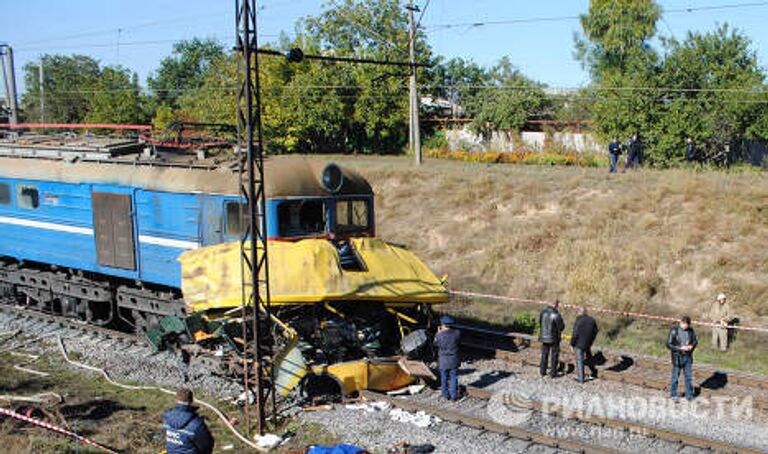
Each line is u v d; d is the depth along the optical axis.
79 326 15.27
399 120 39.84
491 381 12.16
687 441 9.36
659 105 27.33
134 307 14.45
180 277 13.38
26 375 12.33
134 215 14.11
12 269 17.22
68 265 15.64
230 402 11.09
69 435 9.58
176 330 12.64
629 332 15.09
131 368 12.74
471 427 10.04
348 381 11.09
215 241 12.68
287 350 10.52
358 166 30.19
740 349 14.04
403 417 10.34
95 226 14.84
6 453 8.80
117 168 14.55
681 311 15.98
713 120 26.00
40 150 16.47
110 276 15.38
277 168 12.30
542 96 38.00
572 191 22.94
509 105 37.00
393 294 11.80
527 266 18.89
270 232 11.93
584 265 17.94
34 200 16.20
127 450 9.25
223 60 39.38
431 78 46.28
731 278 16.45
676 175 22.39
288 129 38.69
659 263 17.59
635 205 20.67
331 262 11.65
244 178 12.16
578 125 35.88
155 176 13.72
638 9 41.25
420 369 11.44
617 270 17.69
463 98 44.75
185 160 13.82
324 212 12.47
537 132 36.81
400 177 27.50
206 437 7.24
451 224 22.59
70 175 15.27
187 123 14.25
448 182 25.72
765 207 18.81
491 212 22.59
